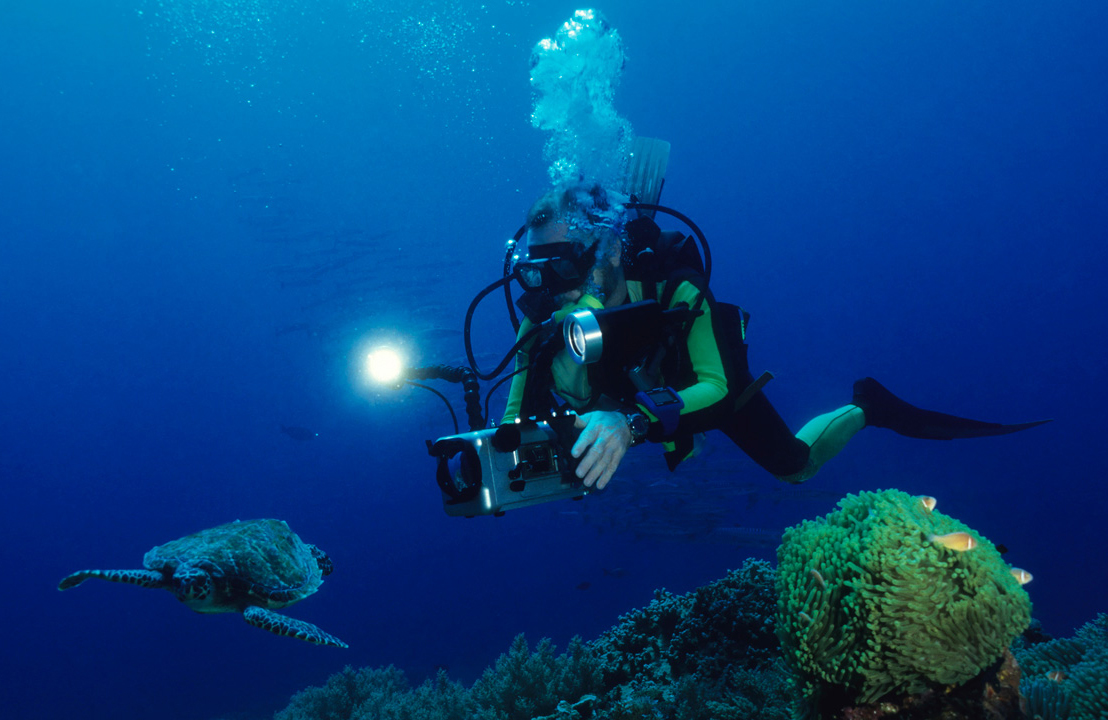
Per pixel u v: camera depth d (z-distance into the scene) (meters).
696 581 35.41
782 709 2.85
